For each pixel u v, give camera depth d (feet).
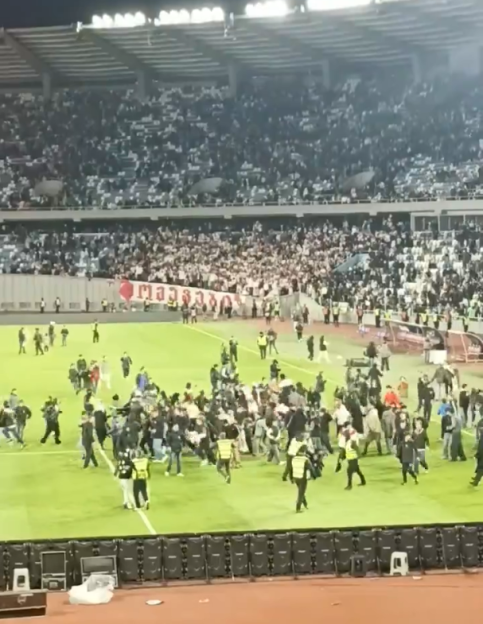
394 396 157.17
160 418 149.48
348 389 166.30
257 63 354.74
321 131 334.44
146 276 297.33
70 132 348.79
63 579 99.25
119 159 339.77
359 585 99.14
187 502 131.54
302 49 338.54
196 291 289.12
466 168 302.04
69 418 175.83
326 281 280.51
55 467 149.07
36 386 201.16
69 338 257.55
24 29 337.52
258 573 102.12
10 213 315.78
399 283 267.59
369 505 129.39
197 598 95.04
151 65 357.82
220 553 102.06
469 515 124.88
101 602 93.81
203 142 341.21
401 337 235.61
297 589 97.76
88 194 328.08
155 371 212.02
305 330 259.60
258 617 88.58
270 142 335.47
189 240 311.27
